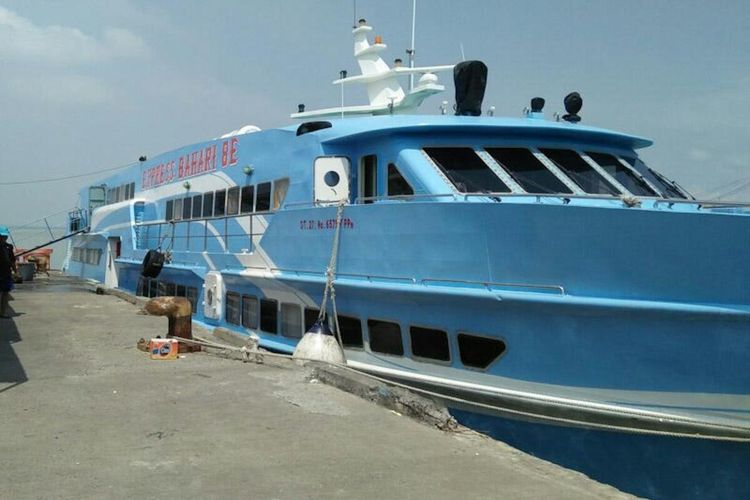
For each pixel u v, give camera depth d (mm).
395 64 13000
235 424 5570
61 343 9852
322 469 4531
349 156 8828
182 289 13484
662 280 5820
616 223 5902
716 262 5711
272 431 5387
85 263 23297
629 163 8883
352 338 8266
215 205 12195
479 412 6840
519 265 6359
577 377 6125
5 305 12828
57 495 4020
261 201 10484
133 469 4492
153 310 9156
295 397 6484
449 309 6965
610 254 5945
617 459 6090
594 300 5918
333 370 7172
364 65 13375
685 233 5730
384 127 7977
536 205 6207
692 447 5824
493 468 4637
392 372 7629
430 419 5812
